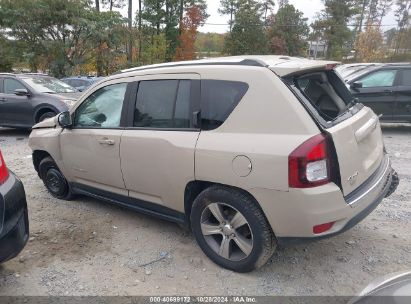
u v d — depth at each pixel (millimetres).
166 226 4160
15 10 25344
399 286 2219
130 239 3889
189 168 3240
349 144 2887
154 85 3615
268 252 3020
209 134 3154
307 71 3078
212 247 3348
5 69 30375
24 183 5680
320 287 3057
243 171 2906
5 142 9094
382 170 3430
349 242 3738
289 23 58719
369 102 9273
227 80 3119
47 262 3477
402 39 54719
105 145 3938
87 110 4230
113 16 29688
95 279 3215
